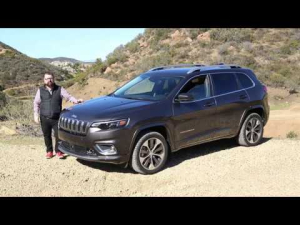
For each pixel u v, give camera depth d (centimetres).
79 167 639
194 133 675
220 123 720
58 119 676
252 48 4178
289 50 4144
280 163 686
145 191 558
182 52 4278
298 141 859
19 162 664
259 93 796
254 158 711
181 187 561
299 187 562
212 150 763
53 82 667
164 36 4866
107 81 4103
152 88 689
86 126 580
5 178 587
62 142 652
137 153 594
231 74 761
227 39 4428
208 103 695
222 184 573
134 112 595
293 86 3356
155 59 4212
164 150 627
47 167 639
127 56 4694
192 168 646
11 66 5956
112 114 582
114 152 577
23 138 969
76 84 4384
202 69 720
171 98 645
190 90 678
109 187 573
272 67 3778
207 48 4316
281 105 2864
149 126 605
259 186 565
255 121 797
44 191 555
